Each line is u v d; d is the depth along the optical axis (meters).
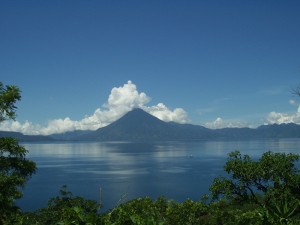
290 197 20.44
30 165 19.84
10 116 18.33
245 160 24.53
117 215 8.32
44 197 120.56
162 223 8.35
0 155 18.72
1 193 17.22
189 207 28.88
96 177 175.38
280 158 23.27
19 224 8.98
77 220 7.70
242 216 14.00
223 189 24.31
